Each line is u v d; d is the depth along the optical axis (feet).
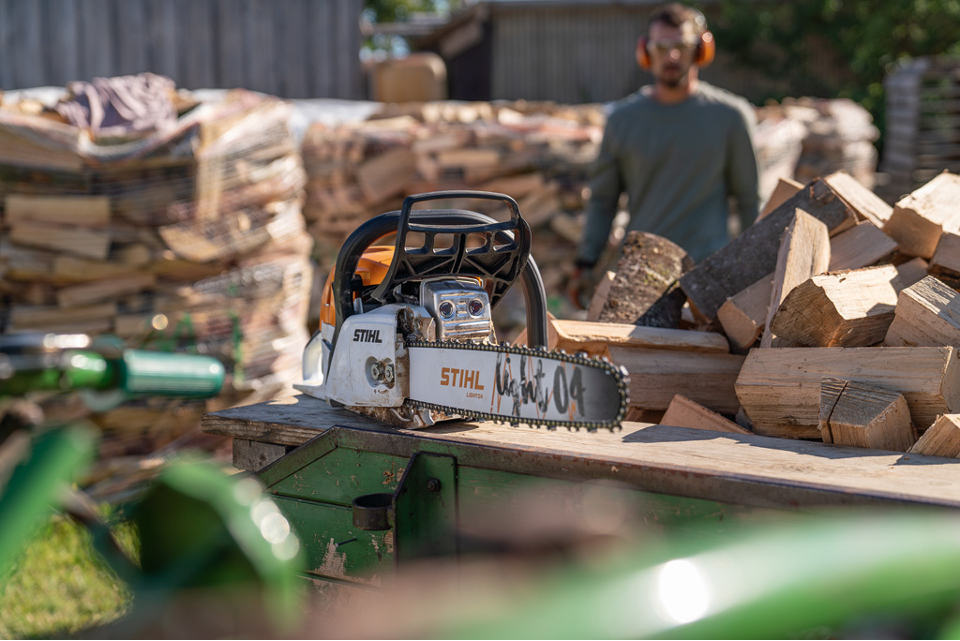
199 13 30.78
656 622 1.85
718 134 11.71
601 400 4.51
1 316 12.28
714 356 7.28
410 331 5.68
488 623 1.95
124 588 2.14
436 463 5.32
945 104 35.96
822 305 6.27
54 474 2.01
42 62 28.40
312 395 7.10
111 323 12.69
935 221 7.31
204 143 12.72
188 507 1.94
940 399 5.44
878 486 4.34
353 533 5.75
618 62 51.80
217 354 13.26
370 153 19.22
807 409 5.87
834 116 26.73
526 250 5.97
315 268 20.04
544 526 2.98
